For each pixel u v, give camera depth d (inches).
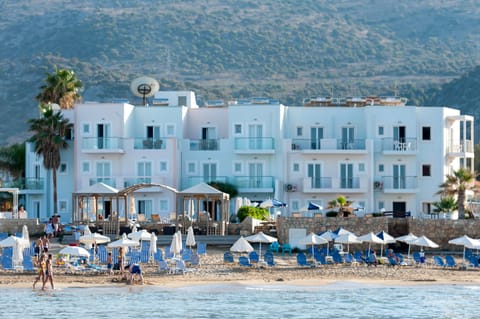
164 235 6968.5
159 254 5920.3
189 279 5610.2
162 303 4906.5
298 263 5989.2
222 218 7042.3
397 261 6190.9
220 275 5743.1
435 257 6127.0
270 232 7101.4
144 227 7066.9
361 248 6815.9
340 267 6087.6
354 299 5093.5
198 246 6387.8
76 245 6190.9
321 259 6131.9
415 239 6240.2
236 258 6368.1
